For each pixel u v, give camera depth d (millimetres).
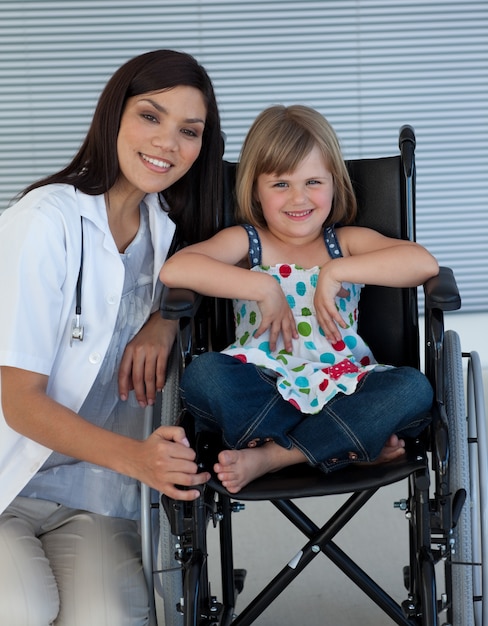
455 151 3645
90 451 1475
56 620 1486
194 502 1444
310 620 2041
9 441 1550
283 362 1700
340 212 1855
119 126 1577
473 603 1670
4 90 3521
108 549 1573
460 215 3695
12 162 3572
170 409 1634
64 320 1567
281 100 3572
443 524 1468
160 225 1719
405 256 1691
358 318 1883
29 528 1580
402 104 3594
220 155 1773
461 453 1602
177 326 1733
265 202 1807
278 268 1829
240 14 3512
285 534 2482
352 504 1588
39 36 3490
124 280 1666
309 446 1515
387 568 2273
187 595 1417
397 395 1506
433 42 3562
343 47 3543
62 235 1538
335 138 1813
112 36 3498
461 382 1648
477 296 3768
